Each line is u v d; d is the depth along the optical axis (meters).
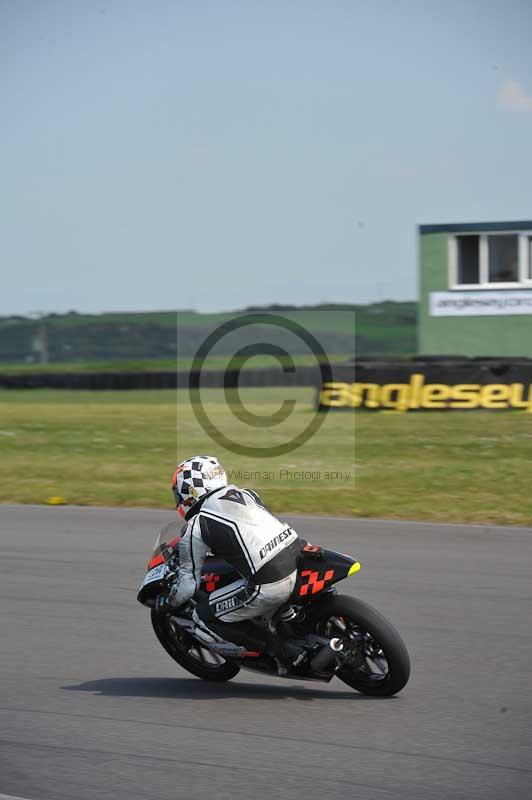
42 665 22.30
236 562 19.80
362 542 34.72
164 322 134.50
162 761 16.73
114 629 25.08
